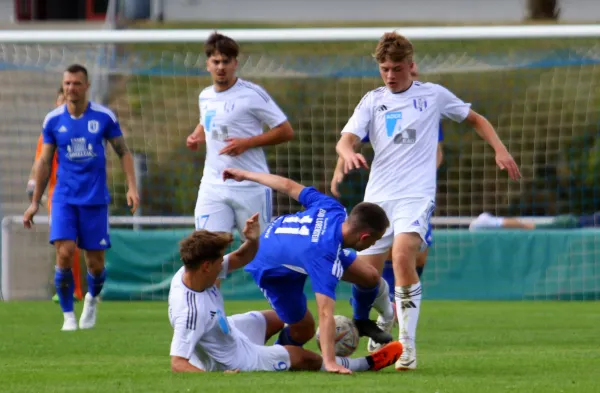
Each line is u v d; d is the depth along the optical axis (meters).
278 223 22.16
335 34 43.00
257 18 96.56
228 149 29.44
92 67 58.91
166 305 43.56
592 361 23.72
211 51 30.02
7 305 44.03
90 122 32.50
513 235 45.16
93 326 34.06
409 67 24.23
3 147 56.97
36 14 91.00
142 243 46.03
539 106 57.94
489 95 58.91
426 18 95.38
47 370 22.11
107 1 91.94
